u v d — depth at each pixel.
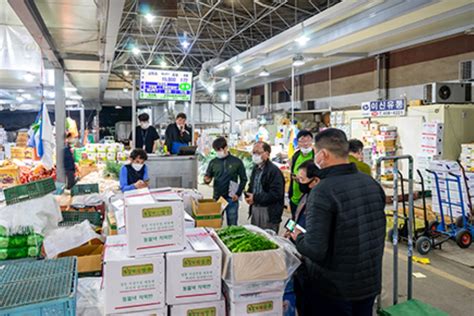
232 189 4.25
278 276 1.95
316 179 2.78
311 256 1.90
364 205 1.98
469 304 3.42
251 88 17.81
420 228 5.12
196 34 10.74
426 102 7.48
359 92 11.29
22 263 2.13
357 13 6.50
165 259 1.90
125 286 1.85
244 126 12.86
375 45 8.59
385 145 8.03
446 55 8.56
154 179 4.91
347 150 2.05
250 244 2.05
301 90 14.23
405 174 7.87
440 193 5.57
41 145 4.50
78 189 4.05
